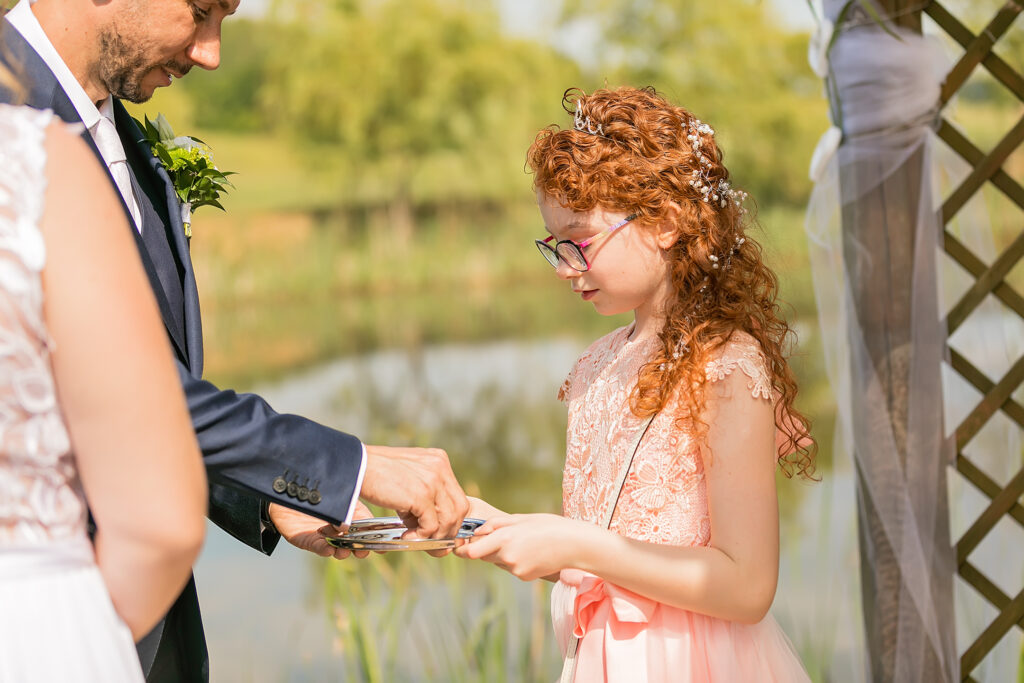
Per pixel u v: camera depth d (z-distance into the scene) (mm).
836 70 1689
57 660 790
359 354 10539
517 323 12117
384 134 18203
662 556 1189
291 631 3396
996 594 1661
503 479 5922
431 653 2748
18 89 904
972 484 1679
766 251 1633
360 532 1287
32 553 796
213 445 1194
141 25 1350
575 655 1288
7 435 767
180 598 1350
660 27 18141
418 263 16047
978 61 1620
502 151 18266
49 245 774
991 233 1698
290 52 18438
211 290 14914
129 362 775
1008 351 1687
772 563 1199
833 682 2195
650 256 1304
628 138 1294
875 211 1664
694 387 1236
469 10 18547
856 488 1709
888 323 1663
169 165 1580
